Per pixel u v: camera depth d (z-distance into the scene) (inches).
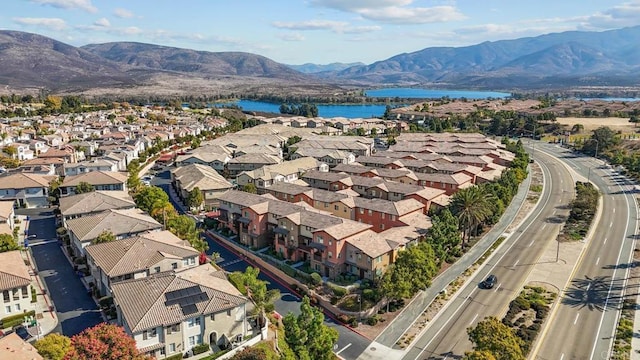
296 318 2362.2
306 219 3447.3
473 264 3417.8
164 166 6668.3
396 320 2728.8
